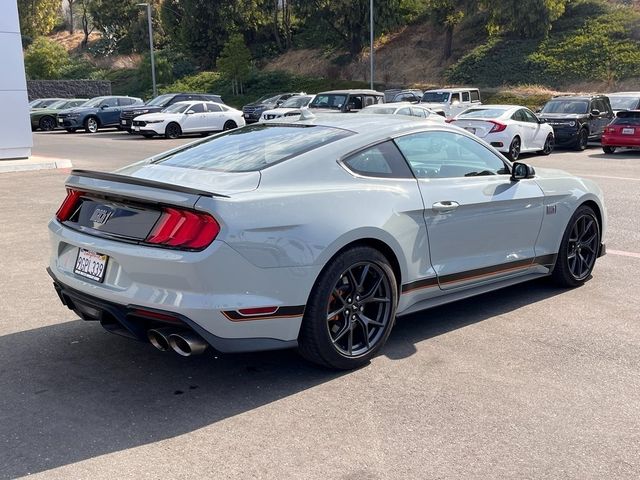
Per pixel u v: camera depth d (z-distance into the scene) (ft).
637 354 14.82
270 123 16.70
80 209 13.66
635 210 32.48
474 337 15.88
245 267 11.93
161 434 11.26
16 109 54.19
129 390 12.97
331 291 13.07
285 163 13.43
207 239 11.62
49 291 19.48
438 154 16.14
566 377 13.57
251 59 183.73
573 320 17.08
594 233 20.26
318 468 10.21
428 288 15.34
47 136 92.94
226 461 10.41
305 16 168.35
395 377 13.57
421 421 11.71
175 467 10.24
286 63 179.42
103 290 12.51
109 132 102.53
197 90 174.09
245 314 12.01
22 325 16.60
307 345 13.20
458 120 57.47
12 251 24.29
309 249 12.60
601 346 15.29
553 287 20.07
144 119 86.12
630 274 21.54
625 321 17.02
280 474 10.05
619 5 152.05
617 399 12.60
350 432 11.33
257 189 12.66
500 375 13.65
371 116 16.78
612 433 11.32
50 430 11.37
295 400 12.55
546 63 134.92
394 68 157.89
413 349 15.11
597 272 21.81
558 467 10.26
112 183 12.71
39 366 14.08
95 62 212.64
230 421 11.73
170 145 75.25
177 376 13.65
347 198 13.50
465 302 18.70
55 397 12.64
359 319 13.89
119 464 10.32
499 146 55.21
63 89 163.63
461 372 13.80
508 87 132.67
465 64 145.48
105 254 12.55
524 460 10.45
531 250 18.20
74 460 10.42
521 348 15.16
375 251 13.75
